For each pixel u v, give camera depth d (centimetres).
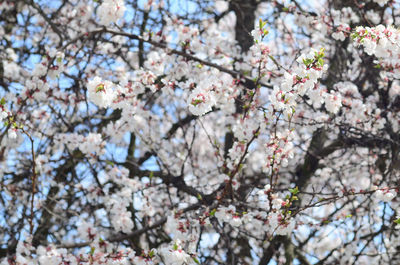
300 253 680
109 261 457
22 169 698
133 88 516
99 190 669
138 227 687
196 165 818
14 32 777
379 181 623
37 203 627
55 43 771
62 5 745
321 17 618
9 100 550
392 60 527
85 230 509
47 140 678
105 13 500
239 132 526
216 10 896
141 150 835
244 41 802
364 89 705
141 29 717
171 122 848
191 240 487
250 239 685
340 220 631
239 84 602
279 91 427
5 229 633
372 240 675
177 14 753
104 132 680
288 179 759
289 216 443
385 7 627
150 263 461
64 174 704
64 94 629
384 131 640
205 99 425
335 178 758
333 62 703
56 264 441
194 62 602
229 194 538
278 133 480
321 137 703
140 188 642
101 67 725
